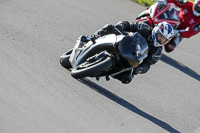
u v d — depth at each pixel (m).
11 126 16.62
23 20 34.53
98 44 24.92
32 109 18.80
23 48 27.88
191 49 46.31
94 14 44.34
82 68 25.16
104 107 23.27
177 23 38.06
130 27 26.20
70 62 26.72
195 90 34.56
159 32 24.59
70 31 36.50
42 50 29.23
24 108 18.56
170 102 29.83
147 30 25.44
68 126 18.67
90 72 24.00
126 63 24.55
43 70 24.97
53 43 31.86
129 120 23.16
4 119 16.92
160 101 29.23
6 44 27.22
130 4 53.72
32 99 19.89
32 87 21.41
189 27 38.78
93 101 23.38
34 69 24.45
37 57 27.23
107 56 24.36
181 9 39.97
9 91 19.72
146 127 23.38
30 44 29.45
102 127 20.38
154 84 32.41
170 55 42.38
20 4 38.91
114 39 24.44
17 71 22.91
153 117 25.62
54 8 41.75
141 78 32.72
